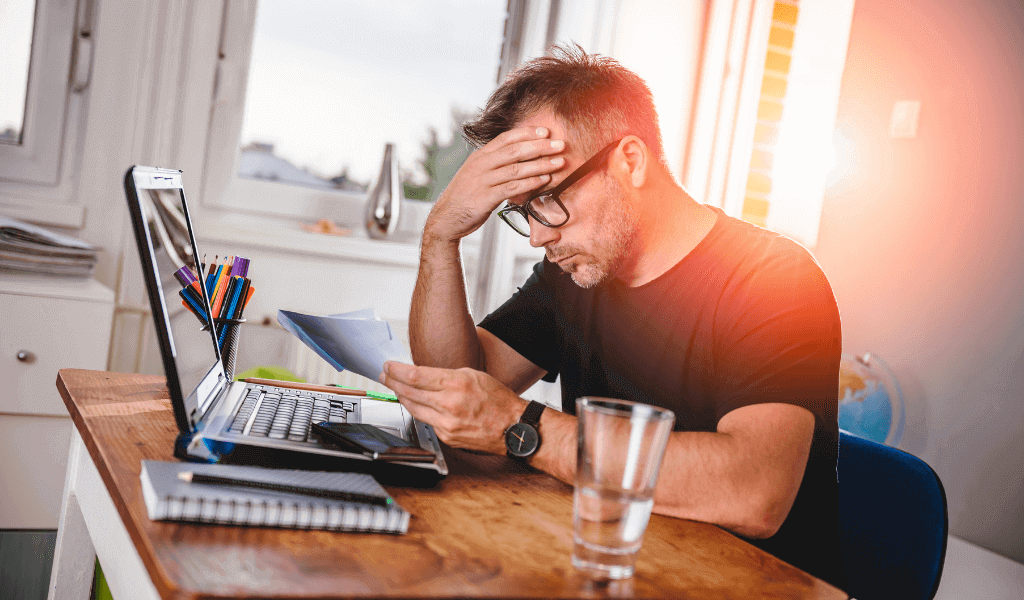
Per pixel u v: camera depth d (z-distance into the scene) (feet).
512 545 2.18
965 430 8.08
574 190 3.57
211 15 7.77
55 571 3.27
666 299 3.91
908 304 8.75
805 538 3.29
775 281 3.51
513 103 3.71
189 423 2.41
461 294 4.32
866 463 3.79
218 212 8.18
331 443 2.62
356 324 3.50
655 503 2.73
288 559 1.84
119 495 2.10
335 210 8.71
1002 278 7.85
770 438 2.93
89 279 6.80
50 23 7.30
